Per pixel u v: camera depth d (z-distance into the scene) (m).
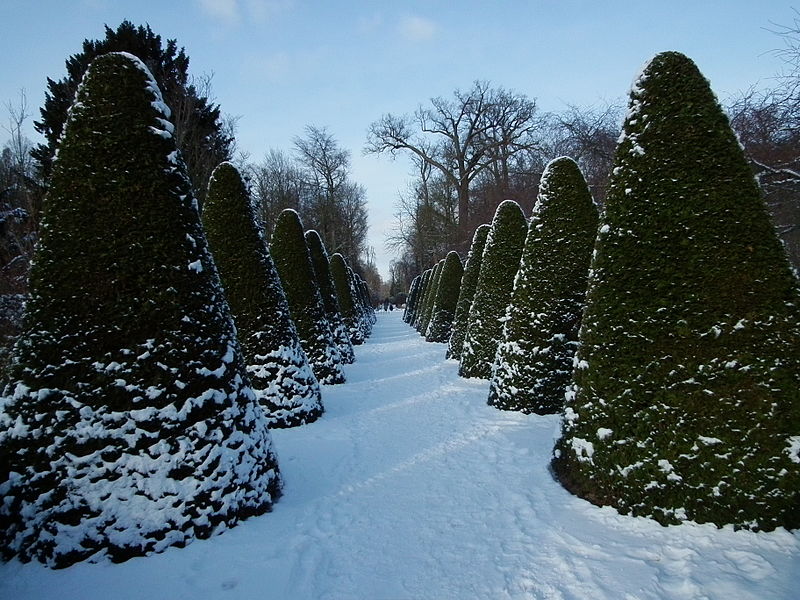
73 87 15.25
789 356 3.43
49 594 2.98
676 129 3.87
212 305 4.04
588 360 4.12
